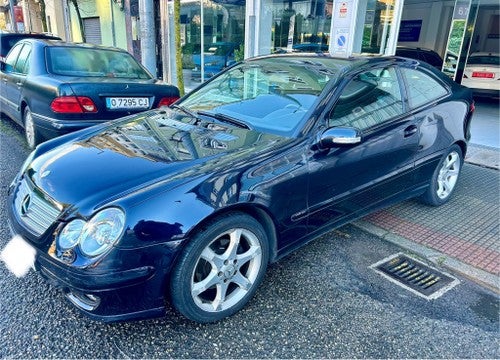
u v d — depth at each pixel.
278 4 8.46
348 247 3.24
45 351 2.08
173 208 2.04
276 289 2.66
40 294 2.49
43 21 13.72
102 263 1.94
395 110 3.26
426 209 3.97
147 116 3.30
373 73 3.15
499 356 2.17
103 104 4.40
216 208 2.14
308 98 2.87
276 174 2.42
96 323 2.28
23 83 4.87
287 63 3.33
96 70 5.08
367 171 3.03
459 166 4.10
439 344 2.24
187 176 2.19
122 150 2.55
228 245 2.32
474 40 12.15
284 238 2.61
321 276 2.82
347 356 2.13
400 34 14.44
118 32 13.01
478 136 6.68
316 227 2.83
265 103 3.06
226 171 2.27
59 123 4.22
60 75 4.67
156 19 11.20
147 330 2.25
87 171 2.32
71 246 2.01
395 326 2.36
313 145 2.63
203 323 2.31
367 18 6.96
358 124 2.94
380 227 3.58
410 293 2.68
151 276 2.02
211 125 2.92
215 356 2.10
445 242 3.35
